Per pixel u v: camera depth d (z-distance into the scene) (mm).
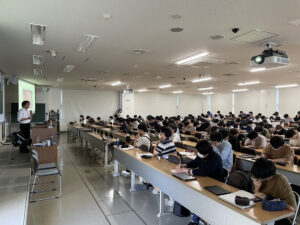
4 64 6387
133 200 3793
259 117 11117
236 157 4023
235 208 1807
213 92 16234
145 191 4211
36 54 5211
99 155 7418
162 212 3223
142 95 16703
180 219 3145
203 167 2693
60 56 5402
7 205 2967
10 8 2826
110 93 15500
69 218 3184
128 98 15727
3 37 3980
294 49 4586
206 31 3611
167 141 3842
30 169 4492
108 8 2816
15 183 3734
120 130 8398
